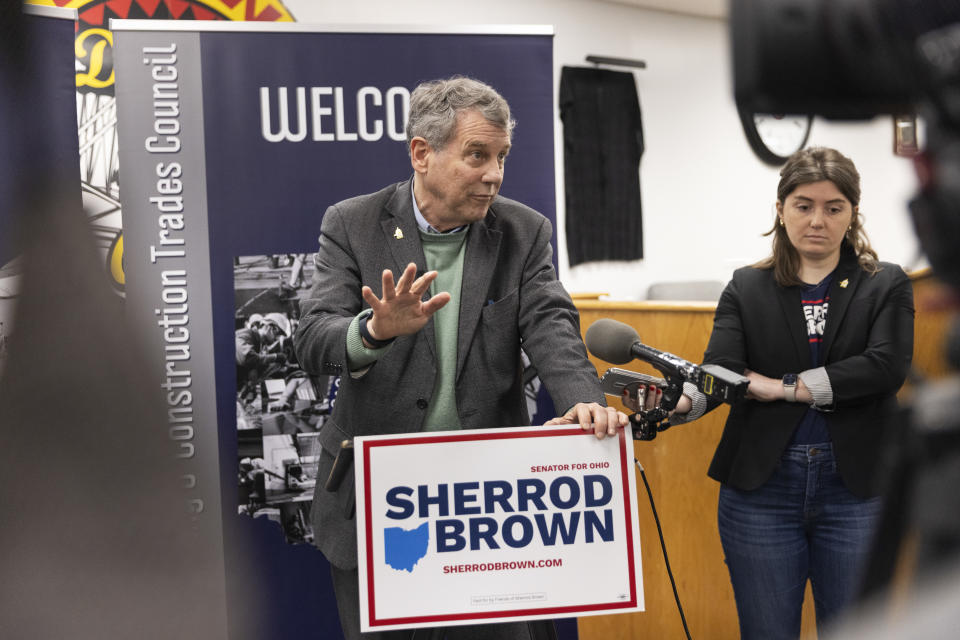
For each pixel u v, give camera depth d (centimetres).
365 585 142
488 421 171
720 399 151
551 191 241
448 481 143
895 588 34
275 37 234
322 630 241
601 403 156
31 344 51
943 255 35
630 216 666
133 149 233
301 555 240
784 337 197
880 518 37
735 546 199
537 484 144
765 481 192
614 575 144
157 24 231
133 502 53
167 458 54
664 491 248
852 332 191
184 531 55
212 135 234
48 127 55
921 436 36
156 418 53
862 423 189
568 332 169
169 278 235
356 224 176
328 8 521
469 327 170
